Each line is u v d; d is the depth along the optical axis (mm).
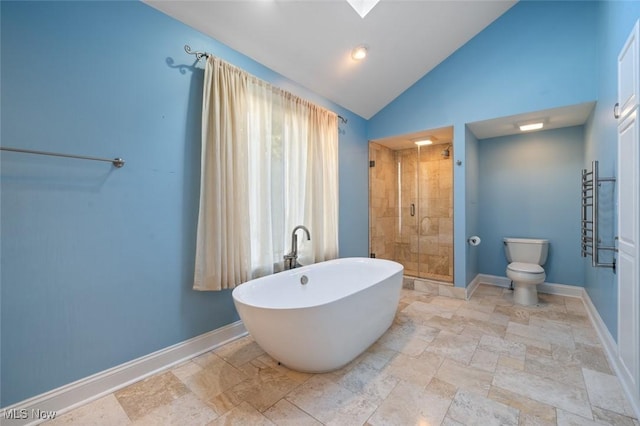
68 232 1432
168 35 1814
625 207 1560
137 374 1675
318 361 1674
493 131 3357
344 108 3455
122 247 1620
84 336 1484
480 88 2967
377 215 4027
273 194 2443
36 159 1336
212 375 1729
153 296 1756
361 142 3748
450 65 3152
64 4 1410
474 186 3506
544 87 2625
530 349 2002
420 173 4082
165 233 1811
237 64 2223
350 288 2740
